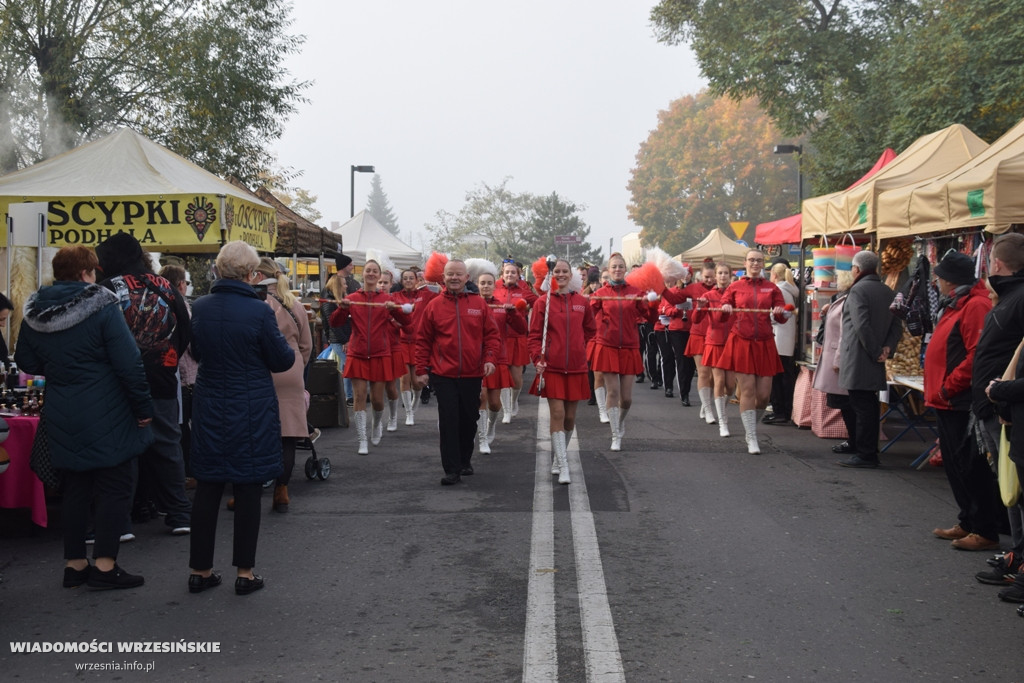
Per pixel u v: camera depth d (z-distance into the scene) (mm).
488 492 7754
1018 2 19812
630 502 7348
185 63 21859
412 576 5492
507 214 65375
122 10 21438
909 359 9852
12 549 6227
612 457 9391
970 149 9898
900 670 4125
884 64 24047
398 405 14578
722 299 9891
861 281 8719
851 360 8703
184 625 4742
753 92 31578
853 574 5520
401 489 7914
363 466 9031
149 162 9711
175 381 6566
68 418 5219
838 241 11758
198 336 5215
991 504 5992
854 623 4715
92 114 21344
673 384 16688
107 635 4609
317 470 8258
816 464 8977
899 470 8688
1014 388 4836
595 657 4258
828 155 29172
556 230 76750
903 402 10328
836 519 6816
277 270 7320
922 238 9766
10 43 19656
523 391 16375
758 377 9695
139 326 6375
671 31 33062
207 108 21984
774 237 17125
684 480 8195
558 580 5395
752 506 7215
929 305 8820
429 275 11812
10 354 8656
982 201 7262
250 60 23266
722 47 31406
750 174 70812
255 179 25031
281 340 5352
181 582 5461
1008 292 5387
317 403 11641
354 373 9641
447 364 8102
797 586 5293
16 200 8984
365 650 4379
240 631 4648
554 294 8242
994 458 5426
